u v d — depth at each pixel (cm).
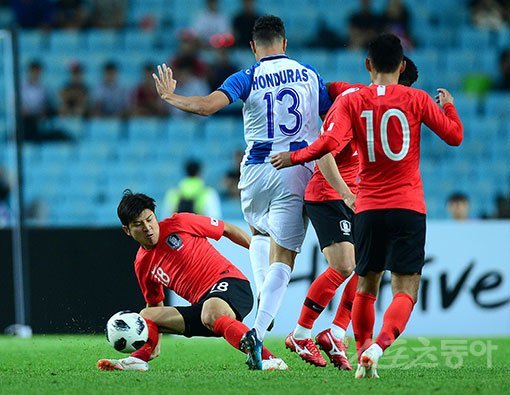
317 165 2311
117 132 6681
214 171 6519
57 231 3975
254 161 2434
